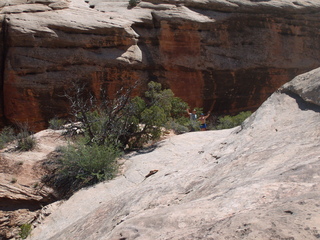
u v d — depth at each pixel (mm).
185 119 13102
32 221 7258
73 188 7414
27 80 14852
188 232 1757
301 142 3047
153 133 9789
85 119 9133
